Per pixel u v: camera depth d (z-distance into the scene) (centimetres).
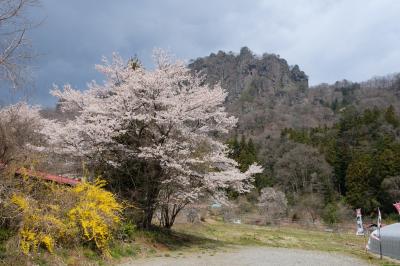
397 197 4731
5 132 1010
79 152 1542
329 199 5578
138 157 1567
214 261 1252
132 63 1819
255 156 6381
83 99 1705
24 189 1038
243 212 4766
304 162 6162
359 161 5347
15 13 872
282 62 15500
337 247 2252
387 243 1773
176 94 1723
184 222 2672
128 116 1513
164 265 1124
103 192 1284
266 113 10462
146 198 1630
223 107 1762
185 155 1581
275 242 2308
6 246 888
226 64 14525
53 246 1002
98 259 1084
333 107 11369
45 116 1744
